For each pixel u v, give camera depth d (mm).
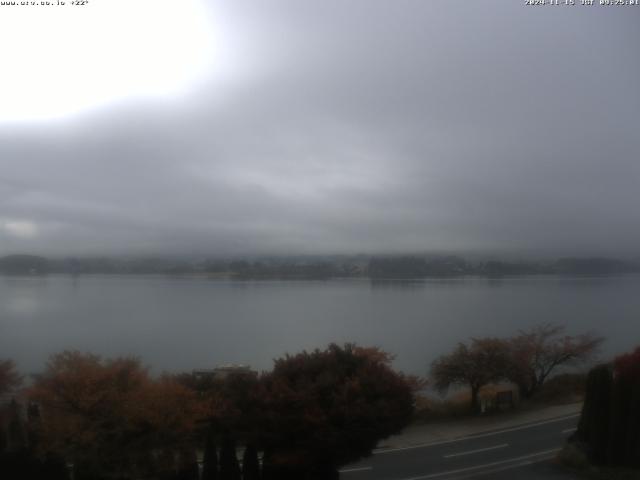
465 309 101938
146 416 17156
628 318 88875
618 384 21016
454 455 23141
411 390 21266
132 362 23031
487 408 30781
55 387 17797
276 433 17500
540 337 45125
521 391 34500
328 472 18406
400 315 95000
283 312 100188
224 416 18141
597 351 47750
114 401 17547
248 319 91000
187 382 21625
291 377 19031
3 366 26375
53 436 17094
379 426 17562
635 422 20609
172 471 17641
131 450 17109
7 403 22453
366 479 20453
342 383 18453
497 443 24750
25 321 89562
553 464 21656
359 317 92000
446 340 67062
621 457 20812
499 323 83562
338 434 17109
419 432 26594
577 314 94312
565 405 31531
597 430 21281
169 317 93875
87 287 155875
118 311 101625
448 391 37906
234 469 17719
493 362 32156
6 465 18016
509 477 20312
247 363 52375
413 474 20906
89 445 16906
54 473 17969
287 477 18188
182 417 17594
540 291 142000
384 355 22078
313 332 77125
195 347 64562
